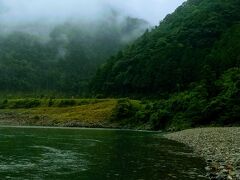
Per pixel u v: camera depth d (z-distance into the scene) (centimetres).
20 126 13950
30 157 4791
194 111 12394
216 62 17888
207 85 13412
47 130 11312
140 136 9175
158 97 19425
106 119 15238
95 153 5259
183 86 18888
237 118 11244
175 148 5991
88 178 3459
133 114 15112
